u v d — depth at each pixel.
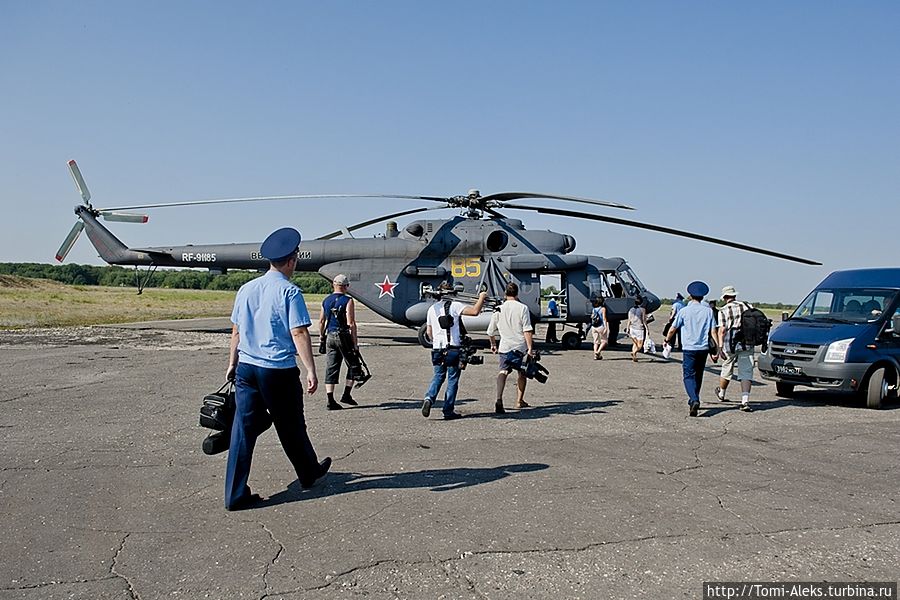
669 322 16.14
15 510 5.03
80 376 12.55
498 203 17.86
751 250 15.79
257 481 5.84
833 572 4.04
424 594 3.68
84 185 20.88
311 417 8.92
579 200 14.93
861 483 5.99
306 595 3.66
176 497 5.38
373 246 19.36
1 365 14.12
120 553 4.22
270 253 5.36
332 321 9.45
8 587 3.72
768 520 4.95
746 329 9.73
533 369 9.30
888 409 10.33
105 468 6.23
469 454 6.89
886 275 11.70
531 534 4.59
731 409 10.05
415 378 12.87
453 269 19.05
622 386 12.20
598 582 3.85
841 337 10.50
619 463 6.59
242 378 5.15
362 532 4.61
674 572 4.00
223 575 3.90
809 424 8.92
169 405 9.59
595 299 18.75
